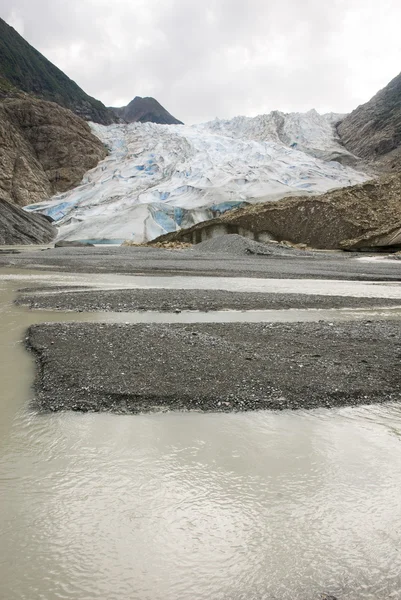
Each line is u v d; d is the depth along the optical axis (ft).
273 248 165.68
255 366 23.34
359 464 13.75
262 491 12.12
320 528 10.57
